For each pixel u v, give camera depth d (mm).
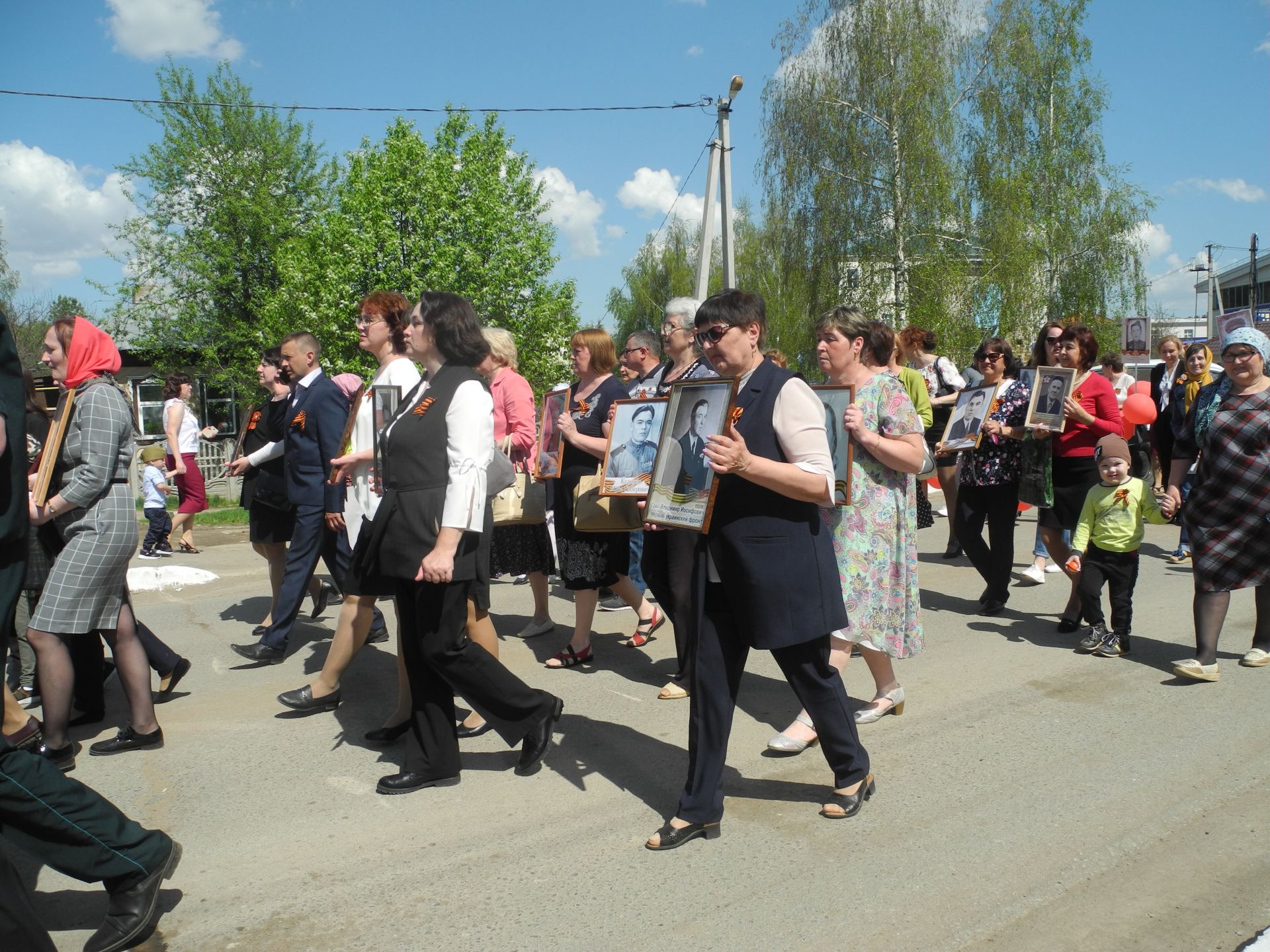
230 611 7227
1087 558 5574
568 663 5547
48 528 4734
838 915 2867
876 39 23453
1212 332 36312
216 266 27938
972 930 2787
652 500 3311
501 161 23703
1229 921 2820
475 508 3543
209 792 3824
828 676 3402
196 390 28016
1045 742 4207
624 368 6027
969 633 6055
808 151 24062
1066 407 5801
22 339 30812
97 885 3172
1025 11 24391
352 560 4535
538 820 3541
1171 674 5148
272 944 2777
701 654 3305
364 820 3561
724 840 3357
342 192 23266
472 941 2764
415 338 3717
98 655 4684
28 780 2611
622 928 2814
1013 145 24125
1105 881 3051
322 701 4707
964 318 22484
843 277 24016
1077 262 24625
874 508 4273
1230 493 4887
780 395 3137
